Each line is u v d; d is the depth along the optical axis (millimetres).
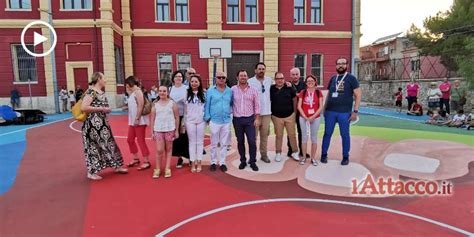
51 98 19500
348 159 6930
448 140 9508
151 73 21906
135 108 6605
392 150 8242
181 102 6570
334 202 4875
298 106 6852
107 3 19000
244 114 6410
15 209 4695
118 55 20922
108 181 5930
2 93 19297
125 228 4082
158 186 5641
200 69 22203
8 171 6703
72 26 19141
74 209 4680
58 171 6664
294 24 22641
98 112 5977
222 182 5832
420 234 3854
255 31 22297
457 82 15938
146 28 21672
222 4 22016
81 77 19531
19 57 19422
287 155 7672
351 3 22922
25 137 10953
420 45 28312
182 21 21859
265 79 6895
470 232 3900
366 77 29453
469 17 24219
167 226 4129
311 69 23078
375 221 4219
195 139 6410
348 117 6688
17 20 19031
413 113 16594
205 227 4090
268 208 4668
